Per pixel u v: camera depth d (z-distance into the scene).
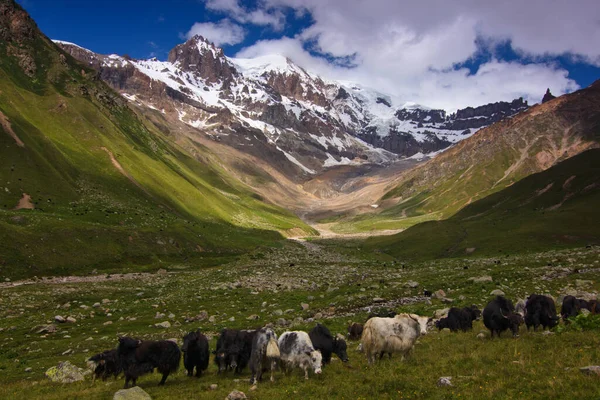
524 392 12.90
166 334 34.72
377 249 142.12
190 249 107.56
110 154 155.25
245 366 21.31
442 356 19.39
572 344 18.31
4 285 62.25
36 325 39.50
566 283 43.19
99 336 35.12
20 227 80.31
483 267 68.19
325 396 14.95
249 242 140.62
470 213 191.25
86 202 116.25
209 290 59.19
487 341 22.05
